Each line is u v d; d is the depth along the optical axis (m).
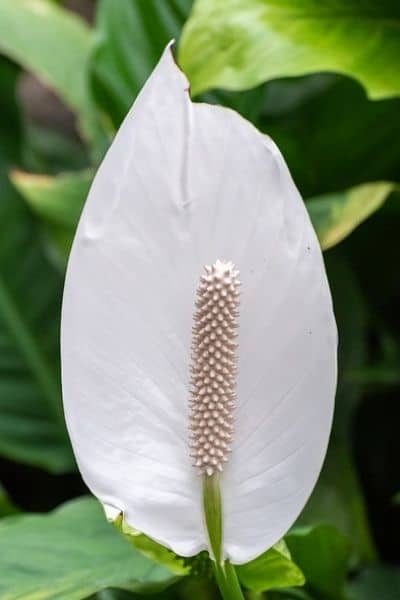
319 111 0.85
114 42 0.88
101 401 0.56
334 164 0.88
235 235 0.57
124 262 0.57
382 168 0.88
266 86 0.83
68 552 0.67
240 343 0.56
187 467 0.57
